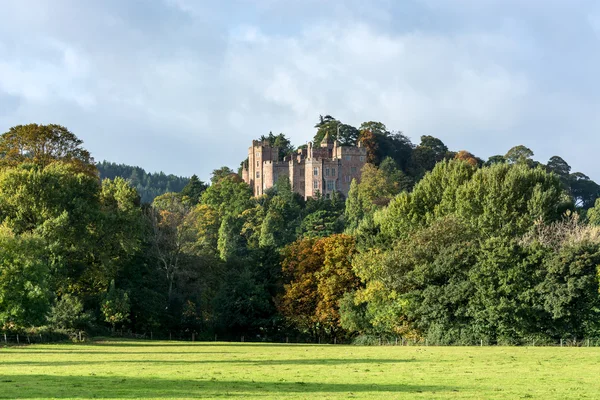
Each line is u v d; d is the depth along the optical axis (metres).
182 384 33.34
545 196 88.56
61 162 101.31
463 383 34.06
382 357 52.75
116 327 90.25
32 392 30.16
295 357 53.00
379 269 81.94
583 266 69.38
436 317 76.19
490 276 72.25
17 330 72.94
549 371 40.19
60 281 82.06
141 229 94.44
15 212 85.94
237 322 95.62
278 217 196.12
